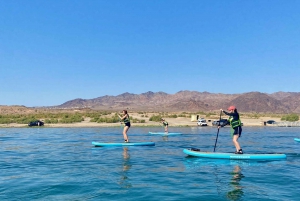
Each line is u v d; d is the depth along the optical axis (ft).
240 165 47.11
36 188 32.78
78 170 42.70
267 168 44.55
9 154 59.88
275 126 177.47
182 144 76.84
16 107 374.84
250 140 89.76
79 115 230.68
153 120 198.39
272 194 30.71
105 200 28.55
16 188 32.86
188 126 167.02
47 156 56.80
